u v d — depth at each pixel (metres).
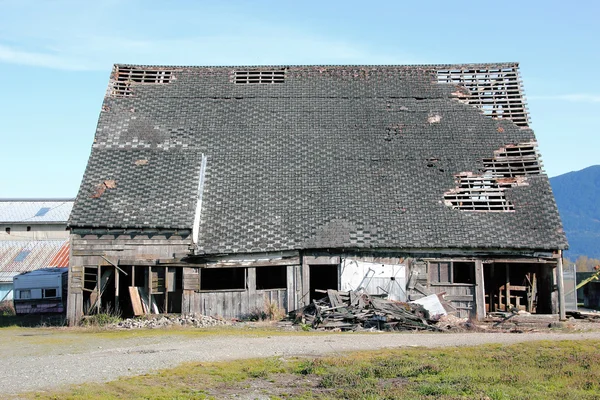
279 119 36.19
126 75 38.28
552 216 31.06
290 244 29.84
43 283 36.97
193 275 29.69
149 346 21.38
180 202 30.52
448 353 19.23
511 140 34.72
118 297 31.05
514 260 29.95
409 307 28.38
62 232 54.56
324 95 37.62
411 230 30.34
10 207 56.97
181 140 34.69
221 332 25.72
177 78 38.47
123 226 29.36
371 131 35.50
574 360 18.19
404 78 38.59
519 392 14.52
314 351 19.88
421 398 13.94
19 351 20.80
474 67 38.62
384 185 32.59
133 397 14.07
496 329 27.17
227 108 36.72
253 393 14.77
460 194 32.12
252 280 29.88
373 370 16.73
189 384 15.42
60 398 13.73
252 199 31.98
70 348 21.38
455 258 29.97
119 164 32.81
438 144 34.66
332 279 35.38
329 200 31.83
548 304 30.64
